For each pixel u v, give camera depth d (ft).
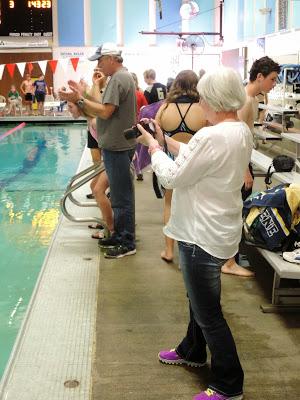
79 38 60.90
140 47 60.90
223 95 6.42
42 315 10.11
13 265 14.39
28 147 38.09
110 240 13.75
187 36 58.75
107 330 9.54
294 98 28.66
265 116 33.45
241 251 13.69
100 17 60.44
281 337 9.34
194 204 6.67
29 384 7.83
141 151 14.16
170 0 60.18
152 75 23.29
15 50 60.90
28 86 56.95
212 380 7.33
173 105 11.68
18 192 23.40
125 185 13.00
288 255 9.75
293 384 7.88
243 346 9.00
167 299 10.94
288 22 37.93
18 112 57.31
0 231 17.52
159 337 9.29
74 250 14.02
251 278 11.98
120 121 12.24
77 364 8.39
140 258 13.38
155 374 8.12
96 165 14.37
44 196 22.54
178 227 6.89
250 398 7.52
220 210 6.62
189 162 6.40
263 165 16.72
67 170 28.96
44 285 11.60
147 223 16.53
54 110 58.03
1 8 59.67
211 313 7.00
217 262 6.79
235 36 53.57
